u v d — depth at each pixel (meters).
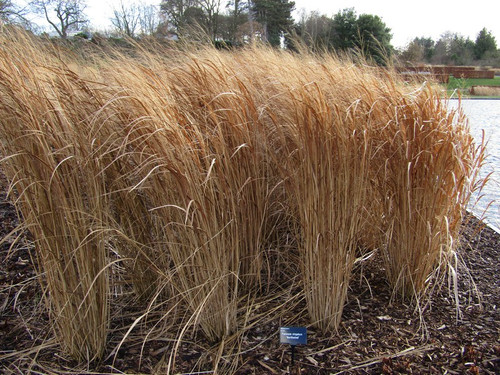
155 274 2.43
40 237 1.84
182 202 1.94
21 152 1.69
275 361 2.02
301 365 1.99
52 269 1.87
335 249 2.09
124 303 2.50
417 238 2.45
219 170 2.00
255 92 2.44
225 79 2.27
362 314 2.43
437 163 2.34
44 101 1.76
